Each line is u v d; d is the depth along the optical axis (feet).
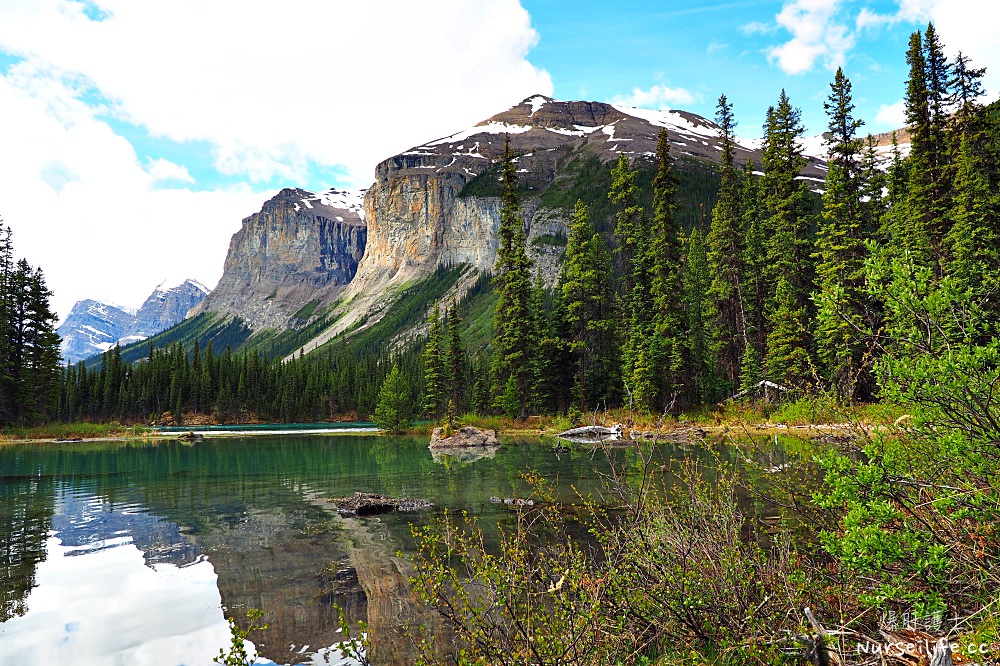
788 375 115.44
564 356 190.08
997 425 11.73
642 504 18.15
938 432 12.94
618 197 178.81
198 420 367.86
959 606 13.60
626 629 16.34
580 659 14.44
